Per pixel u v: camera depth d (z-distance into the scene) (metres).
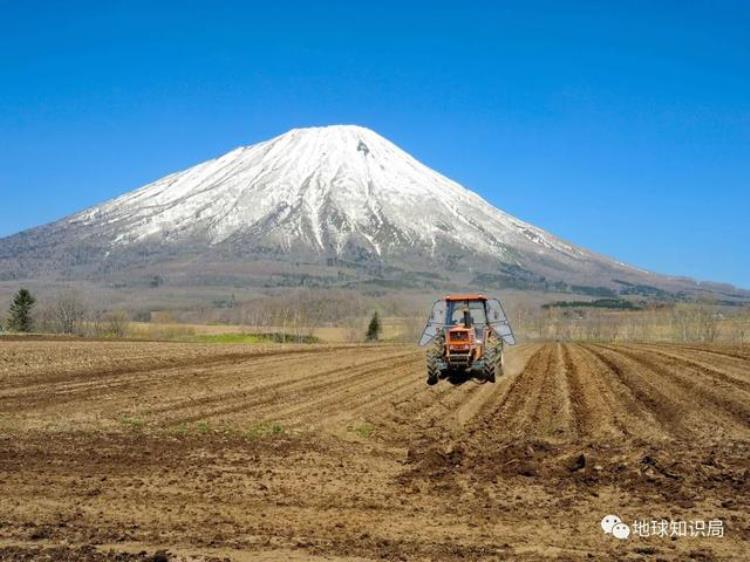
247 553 7.87
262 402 19.14
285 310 88.69
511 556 7.82
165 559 7.60
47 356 29.72
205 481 10.95
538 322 83.38
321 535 8.49
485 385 22.88
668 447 13.32
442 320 24.12
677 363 30.19
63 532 8.52
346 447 13.69
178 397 19.64
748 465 11.88
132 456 12.56
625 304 136.88
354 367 29.03
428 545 8.16
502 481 11.05
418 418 17.11
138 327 75.94
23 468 11.56
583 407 18.53
